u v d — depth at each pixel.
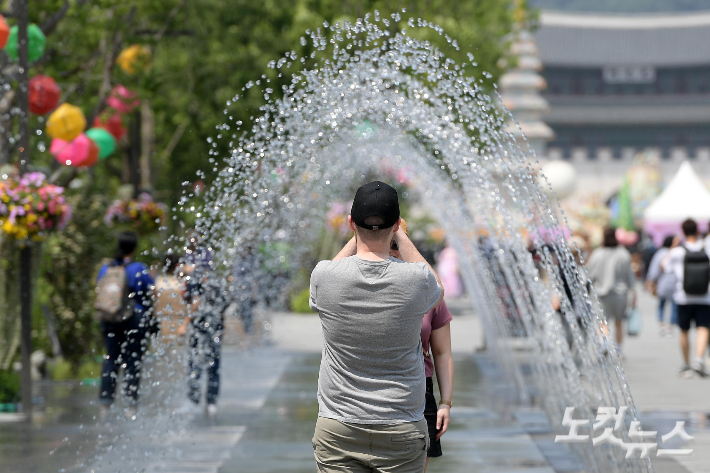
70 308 39.25
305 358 44.56
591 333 23.48
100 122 39.88
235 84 53.31
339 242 72.81
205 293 26.70
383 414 11.02
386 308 10.95
